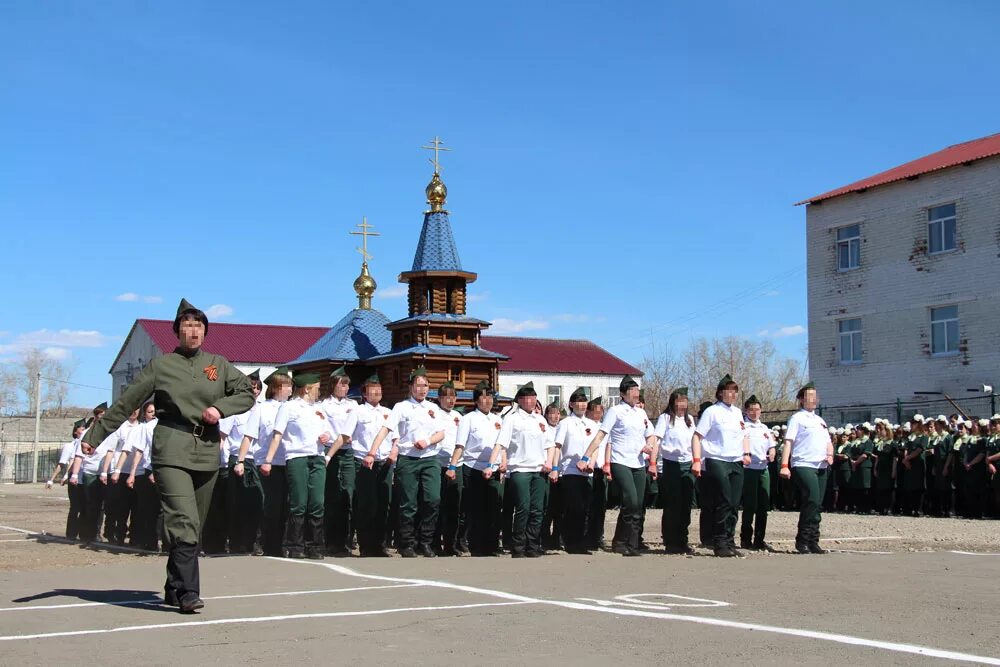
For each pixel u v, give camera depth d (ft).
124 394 27.73
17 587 32.89
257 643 23.07
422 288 109.50
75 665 20.70
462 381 107.14
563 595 31.04
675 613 27.58
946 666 21.07
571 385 239.91
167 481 27.76
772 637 24.13
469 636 24.06
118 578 35.50
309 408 45.21
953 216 120.88
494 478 48.85
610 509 88.48
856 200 132.05
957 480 78.07
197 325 28.53
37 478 244.83
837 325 134.00
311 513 45.21
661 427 50.65
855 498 86.89
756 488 51.80
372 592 31.50
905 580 35.37
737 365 241.96
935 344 122.62
